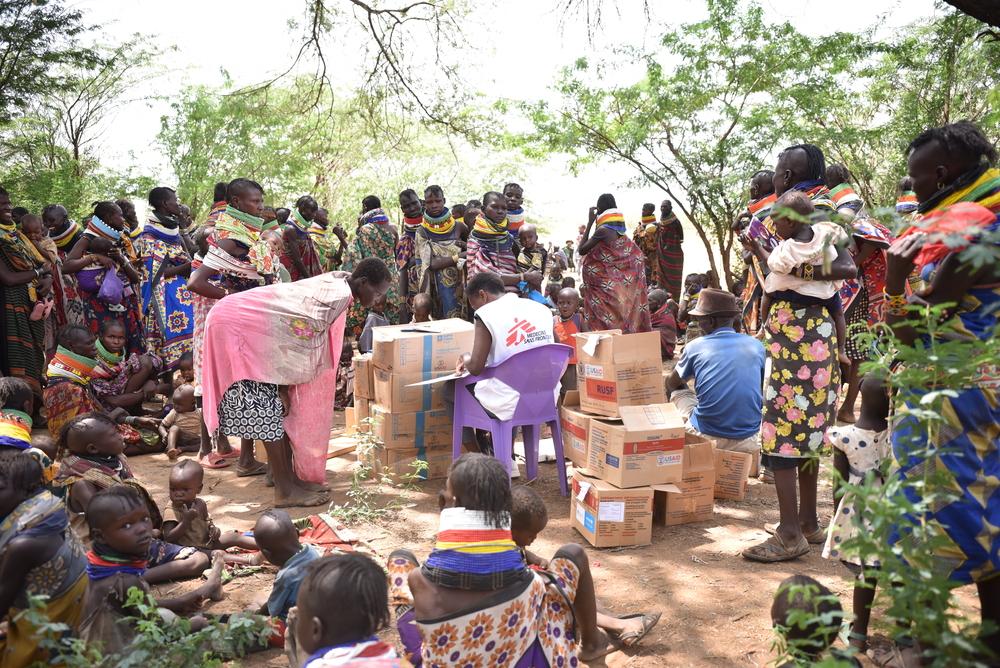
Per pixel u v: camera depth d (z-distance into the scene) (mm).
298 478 5449
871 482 2207
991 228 2578
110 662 2760
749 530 4922
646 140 13062
